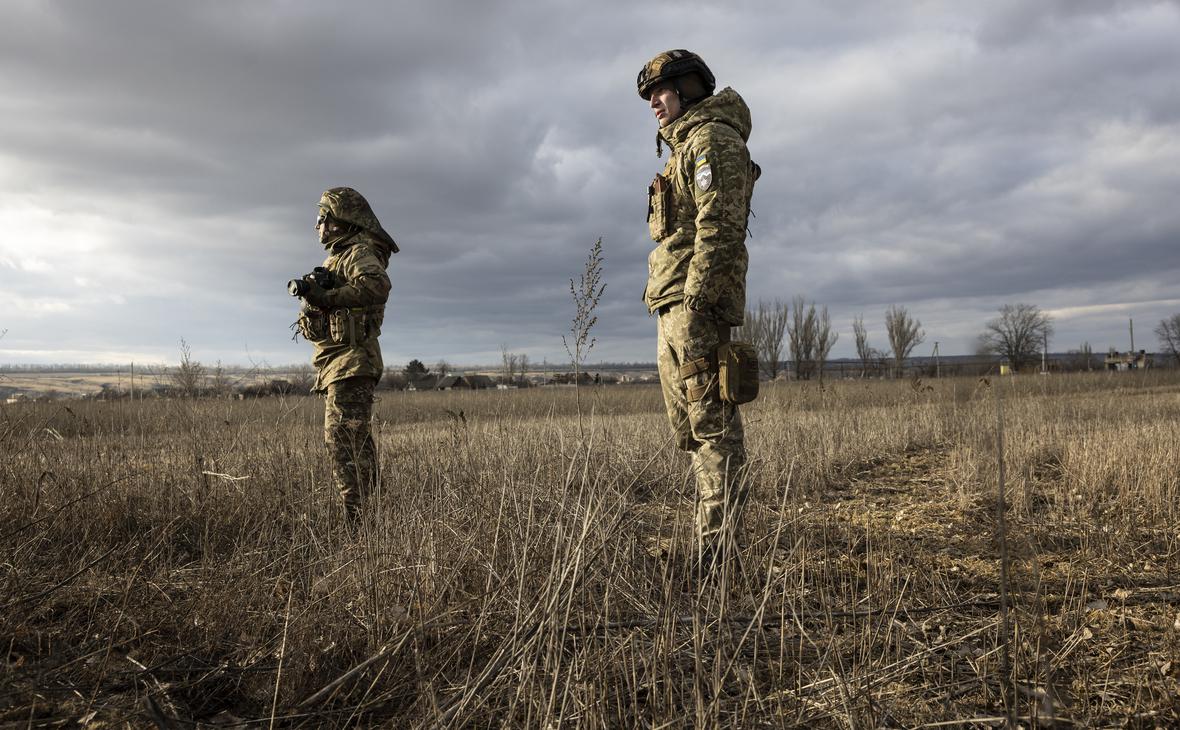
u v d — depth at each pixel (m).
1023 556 2.29
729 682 2.21
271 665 2.33
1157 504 4.66
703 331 3.24
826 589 3.12
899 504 5.23
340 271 4.30
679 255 3.32
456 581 2.82
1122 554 3.70
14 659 2.31
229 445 5.32
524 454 4.45
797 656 2.42
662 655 2.13
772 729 1.92
